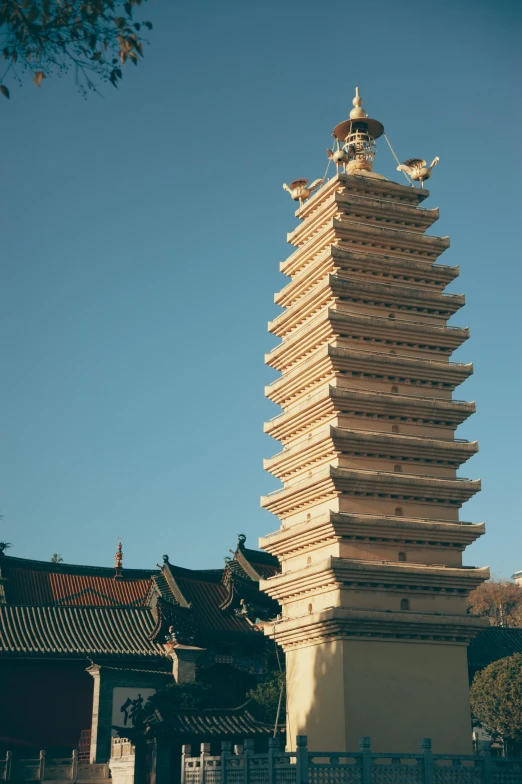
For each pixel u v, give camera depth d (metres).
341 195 57.91
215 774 47.62
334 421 53.12
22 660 68.56
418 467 54.00
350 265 56.50
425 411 54.44
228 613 74.06
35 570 83.88
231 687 70.50
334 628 49.09
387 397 53.34
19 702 68.12
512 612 145.25
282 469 57.22
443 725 49.38
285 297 61.41
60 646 68.88
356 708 47.94
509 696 62.69
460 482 53.50
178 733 55.94
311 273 58.25
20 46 20.58
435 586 51.62
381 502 52.41
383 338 55.44
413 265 57.66
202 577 79.62
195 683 65.56
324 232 57.88
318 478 51.69
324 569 49.62
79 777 63.06
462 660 51.16
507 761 43.47
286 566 56.03
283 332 61.12
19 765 62.09
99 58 20.86
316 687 50.72
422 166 61.50
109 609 74.94
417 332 55.81
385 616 49.28
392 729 48.22
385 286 56.16
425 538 52.25
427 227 60.41
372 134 63.41
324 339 55.53
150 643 71.69
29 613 72.44
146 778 57.09
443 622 50.44
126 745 61.16
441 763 47.62
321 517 50.72
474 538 53.12
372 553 51.34
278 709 57.97
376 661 49.25
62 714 68.88
